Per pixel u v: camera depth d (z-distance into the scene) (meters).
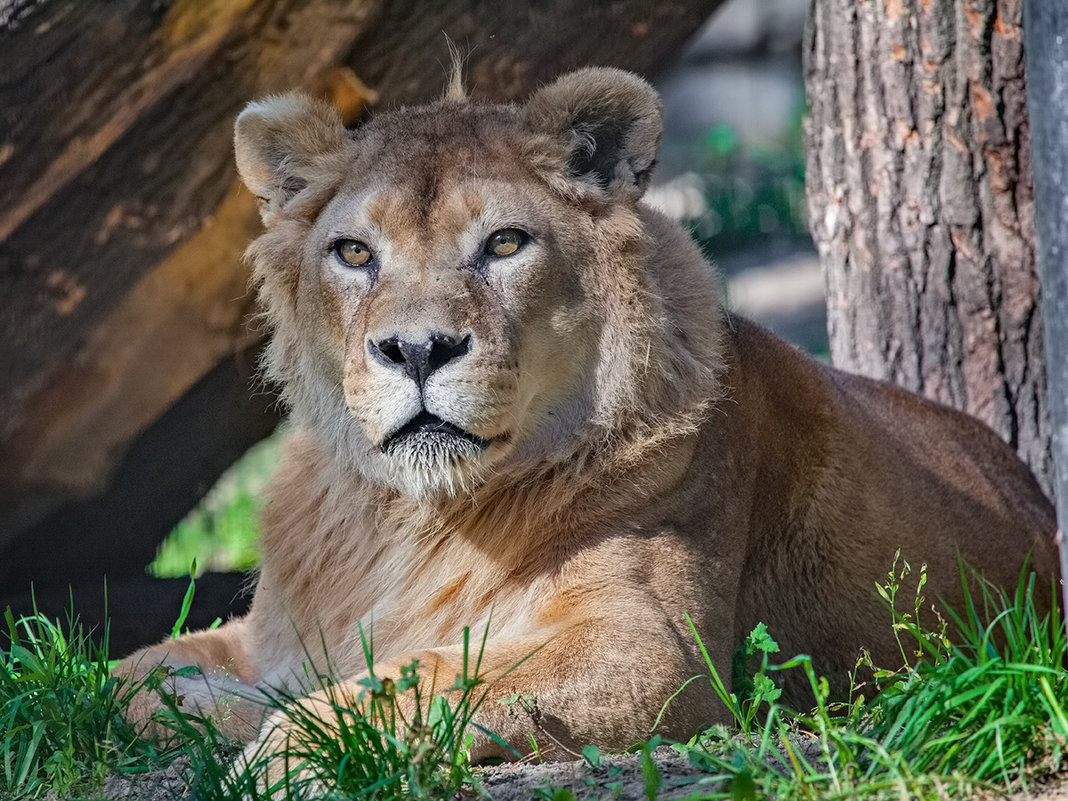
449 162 8.09
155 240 11.46
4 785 7.20
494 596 8.28
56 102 11.04
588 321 8.14
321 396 8.52
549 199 8.15
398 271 7.82
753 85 45.03
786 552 9.05
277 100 8.78
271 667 8.98
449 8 11.95
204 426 12.73
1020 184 12.13
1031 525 10.72
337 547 8.73
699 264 8.84
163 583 13.38
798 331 27.80
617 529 8.12
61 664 8.38
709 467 8.47
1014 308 12.25
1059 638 7.93
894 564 8.66
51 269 11.31
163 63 11.20
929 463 10.18
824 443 9.30
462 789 6.50
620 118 8.31
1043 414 12.30
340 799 6.13
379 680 7.08
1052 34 6.32
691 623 7.65
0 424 11.46
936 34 12.05
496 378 7.59
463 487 7.82
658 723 7.52
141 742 7.67
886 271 12.61
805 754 6.75
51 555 12.88
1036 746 6.41
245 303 11.92
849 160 12.67
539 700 7.28
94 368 11.64
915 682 7.00
